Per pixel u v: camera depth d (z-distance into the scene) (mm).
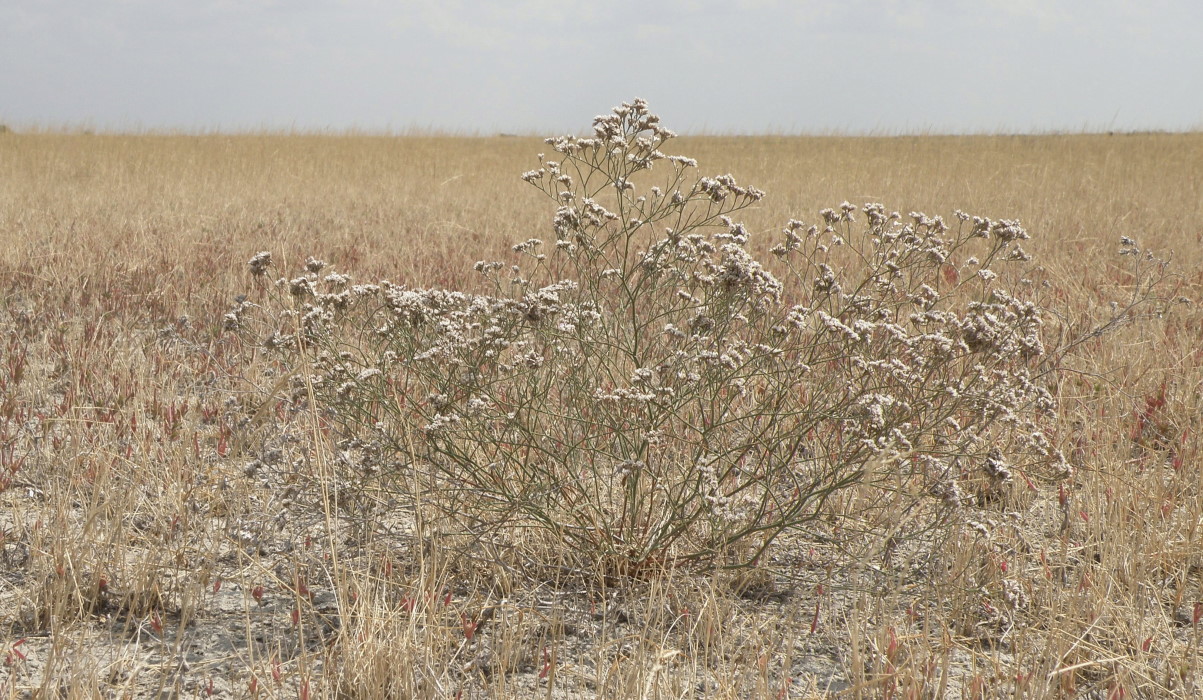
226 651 2762
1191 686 2615
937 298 3992
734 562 3299
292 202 13648
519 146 30438
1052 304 6309
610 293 4395
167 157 20594
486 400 3303
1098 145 30406
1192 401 4762
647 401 3084
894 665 2676
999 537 3477
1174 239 9891
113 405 4582
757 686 2463
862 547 3277
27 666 2605
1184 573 3168
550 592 3174
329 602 3045
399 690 2475
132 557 3256
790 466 3561
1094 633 2846
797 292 6266
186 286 7133
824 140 37156
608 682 2578
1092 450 4078
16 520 3457
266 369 5066
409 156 23859
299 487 3348
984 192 14945
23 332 5848
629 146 3471
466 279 7355
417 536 3277
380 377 3398
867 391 3279
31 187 14391
